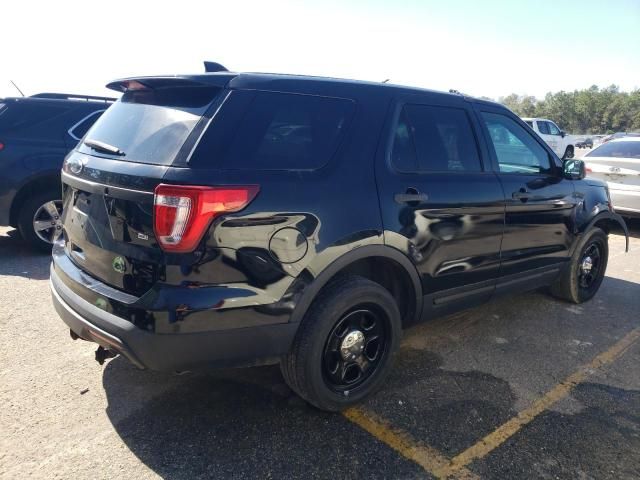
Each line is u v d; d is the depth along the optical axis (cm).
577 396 302
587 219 437
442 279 313
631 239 779
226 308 219
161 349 214
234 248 218
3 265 520
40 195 550
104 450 238
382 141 281
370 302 272
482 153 345
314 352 250
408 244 283
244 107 237
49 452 235
